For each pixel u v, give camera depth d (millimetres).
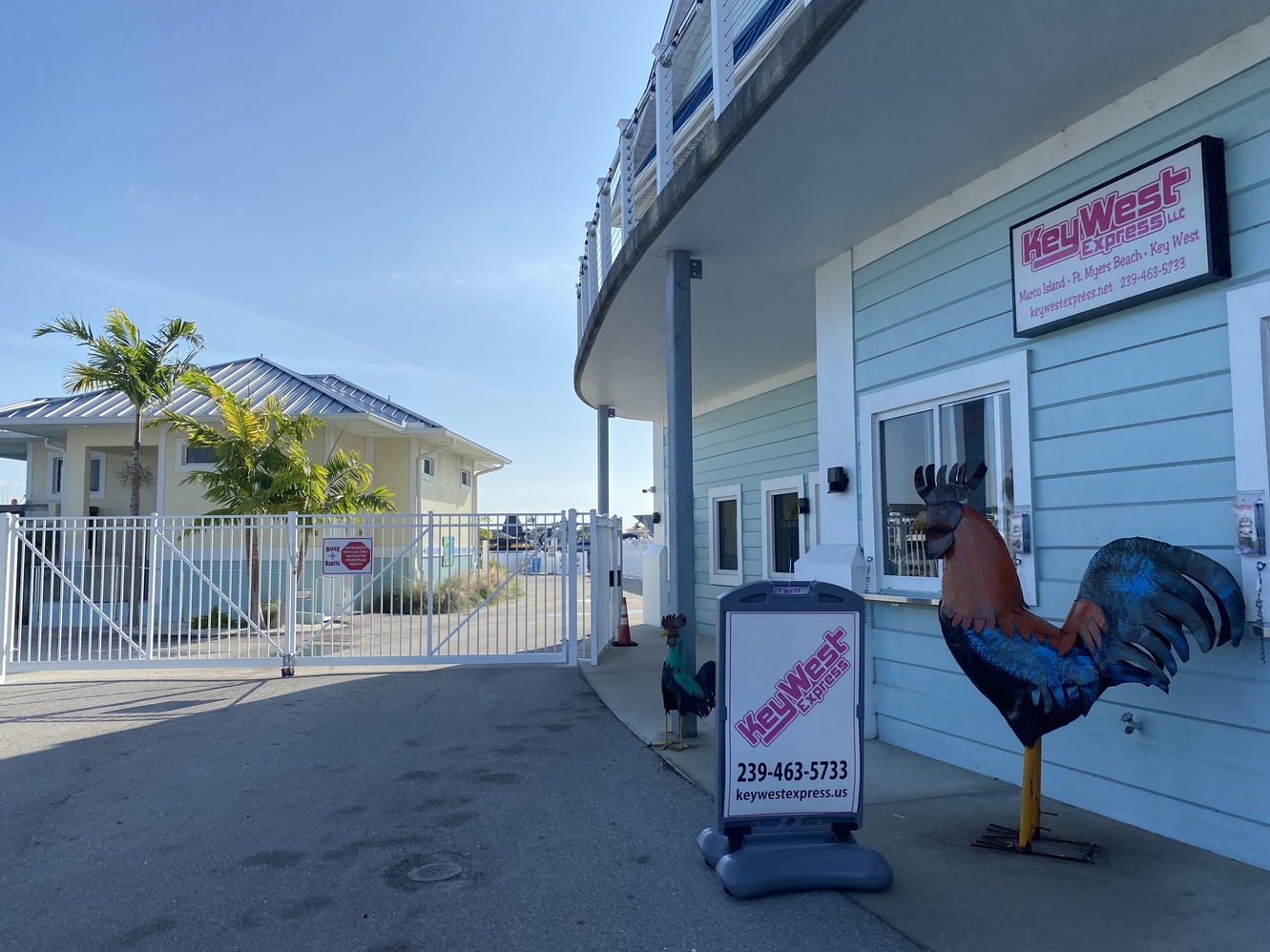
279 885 4262
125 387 14062
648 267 7703
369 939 3676
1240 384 4168
